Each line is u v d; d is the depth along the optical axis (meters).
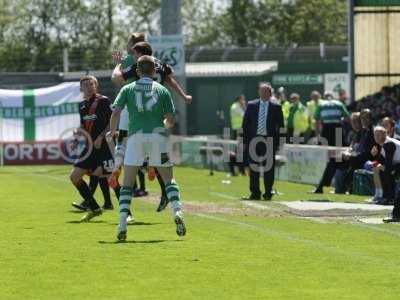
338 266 29.53
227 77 123.62
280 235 36.31
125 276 27.88
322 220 41.56
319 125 75.12
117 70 40.69
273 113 53.91
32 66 148.62
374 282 27.06
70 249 32.69
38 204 49.22
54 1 168.62
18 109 87.62
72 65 141.88
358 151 56.22
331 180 57.78
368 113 55.97
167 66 40.88
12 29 166.75
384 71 86.19
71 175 43.34
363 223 40.41
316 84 119.31
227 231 37.38
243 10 186.50
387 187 48.75
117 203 49.69
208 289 26.08
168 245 33.53
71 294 25.44
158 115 34.62
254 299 24.83
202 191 58.53
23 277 27.73
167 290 25.95
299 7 186.75
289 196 55.19
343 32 188.38
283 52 135.75
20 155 87.62
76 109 88.44
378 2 83.62
